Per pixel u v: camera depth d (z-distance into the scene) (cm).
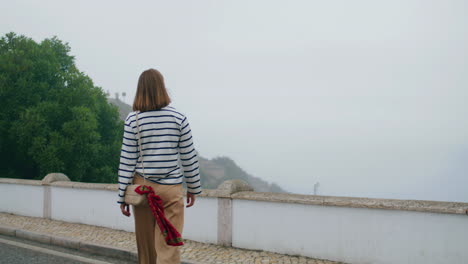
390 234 392
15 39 2016
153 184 228
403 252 385
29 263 434
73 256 472
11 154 1925
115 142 2506
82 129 1972
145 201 223
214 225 513
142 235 238
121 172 229
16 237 591
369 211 404
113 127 2658
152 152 226
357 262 409
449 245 363
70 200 675
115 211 610
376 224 400
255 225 479
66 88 2075
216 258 439
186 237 538
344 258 417
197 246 500
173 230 222
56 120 2005
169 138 227
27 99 1897
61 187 688
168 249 227
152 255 240
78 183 670
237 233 492
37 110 1867
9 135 1797
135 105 229
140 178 232
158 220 220
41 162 1805
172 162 230
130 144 227
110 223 616
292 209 452
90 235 557
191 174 244
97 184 643
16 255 471
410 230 382
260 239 474
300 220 446
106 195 623
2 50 1947
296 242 448
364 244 405
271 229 466
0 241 556
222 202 506
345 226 417
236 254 457
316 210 435
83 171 2066
